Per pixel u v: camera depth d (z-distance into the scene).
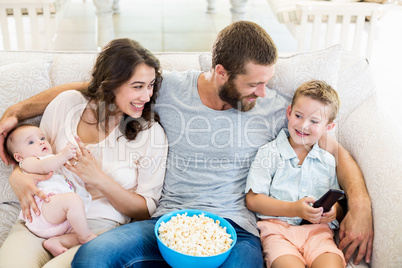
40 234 1.42
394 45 3.98
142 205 1.52
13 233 1.43
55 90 1.61
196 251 1.26
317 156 1.55
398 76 3.45
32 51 1.78
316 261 1.38
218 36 1.48
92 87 1.55
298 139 1.53
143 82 1.45
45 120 1.58
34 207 1.40
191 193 1.54
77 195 1.42
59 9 3.37
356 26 2.84
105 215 1.51
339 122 1.76
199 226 1.34
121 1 5.01
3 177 1.57
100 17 3.36
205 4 5.03
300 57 1.69
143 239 1.35
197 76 1.58
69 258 1.33
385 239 1.34
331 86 1.61
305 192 1.54
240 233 1.46
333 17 2.82
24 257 1.33
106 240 1.31
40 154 1.49
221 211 1.49
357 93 1.76
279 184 1.55
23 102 1.57
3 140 1.51
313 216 1.41
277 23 4.27
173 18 4.52
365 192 1.48
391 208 1.37
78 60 1.74
